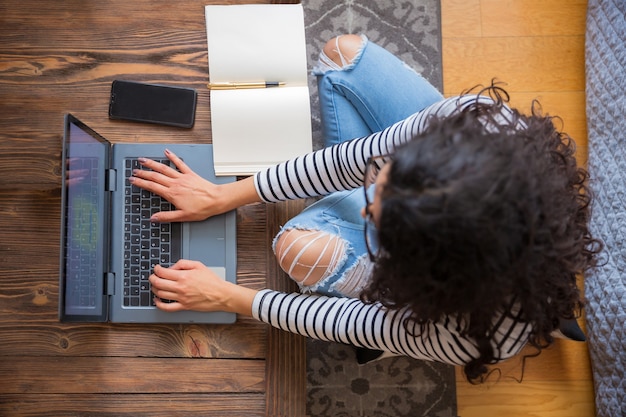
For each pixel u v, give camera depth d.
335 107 1.31
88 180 1.15
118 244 1.21
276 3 1.27
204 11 1.27
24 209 1.21
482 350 0.88
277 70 1.25
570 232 0.83
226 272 1.22
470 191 0.70
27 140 1.23
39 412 1.16
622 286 1.42
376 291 0.98
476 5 1.66
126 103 1.26
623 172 1.46
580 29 1.67
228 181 1.25
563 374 1.56
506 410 1.54
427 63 1.63
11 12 1.25
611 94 1.51
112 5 1.26
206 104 1.27
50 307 1.19
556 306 0.86
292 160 1.16
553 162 0.85
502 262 0.73
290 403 1.18
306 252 1.15
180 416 1.17
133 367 1.18
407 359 1.53
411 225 0.73
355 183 1.12
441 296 0.78
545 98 1.65
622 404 1.42
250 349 1.20
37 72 1.25
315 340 1.52
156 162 1.21
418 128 0.99
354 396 1.52
